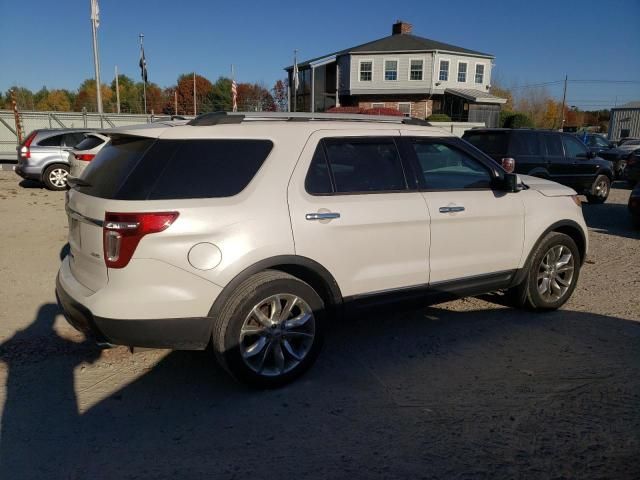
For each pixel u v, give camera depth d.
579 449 3.11
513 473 2.89
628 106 49.28
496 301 5.78
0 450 3.02
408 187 4.32
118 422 3.33
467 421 3.40
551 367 4.18
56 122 25.94
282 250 3.63
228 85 73.44
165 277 3.34
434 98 42.00
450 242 4.48
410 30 44.94
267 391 3.74
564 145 12.72
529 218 5.03
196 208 3.39
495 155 11.68
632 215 10.35
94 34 25.41
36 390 3.70
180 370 4.05
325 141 3.98
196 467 2.91
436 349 4.50
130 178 3.38
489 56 42.69
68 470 2.86
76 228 3.72
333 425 3.34
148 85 76.69
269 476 2.85
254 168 3.66
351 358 4.31
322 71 45.03
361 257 4.01
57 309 5.24
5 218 9.79
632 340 4.74
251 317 3.62
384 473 2.88
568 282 5.47
